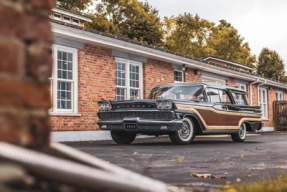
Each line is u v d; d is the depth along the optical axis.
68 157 0.90
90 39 11.05
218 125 9.38
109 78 12.11
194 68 16.67
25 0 0.84
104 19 34.94
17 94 0.81
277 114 24.31
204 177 3.71
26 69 0.84
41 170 0.76
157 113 8.24
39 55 0.86
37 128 0.84
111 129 8.70
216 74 18.38
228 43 44.97
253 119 10.77
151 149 7.35
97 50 11.73
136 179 0.95
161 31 38.06
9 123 0.79
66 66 10.80
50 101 0.88
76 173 0.80
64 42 10.58
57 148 0.88
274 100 24.95
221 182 3.36
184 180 3.51
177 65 15.58
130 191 0.87
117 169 0.96
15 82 0.81
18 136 0.81
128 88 13.12
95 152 6.61
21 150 0.77
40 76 0.86
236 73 19.58
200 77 17.05
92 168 0.87
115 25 34.62
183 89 9.43
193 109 8.74
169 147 7.92
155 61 14.39
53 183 0.79
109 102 8.72
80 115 10.95
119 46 12.12
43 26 0.87
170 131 8.41
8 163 0.73
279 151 6.88
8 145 0.76
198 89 9.28
